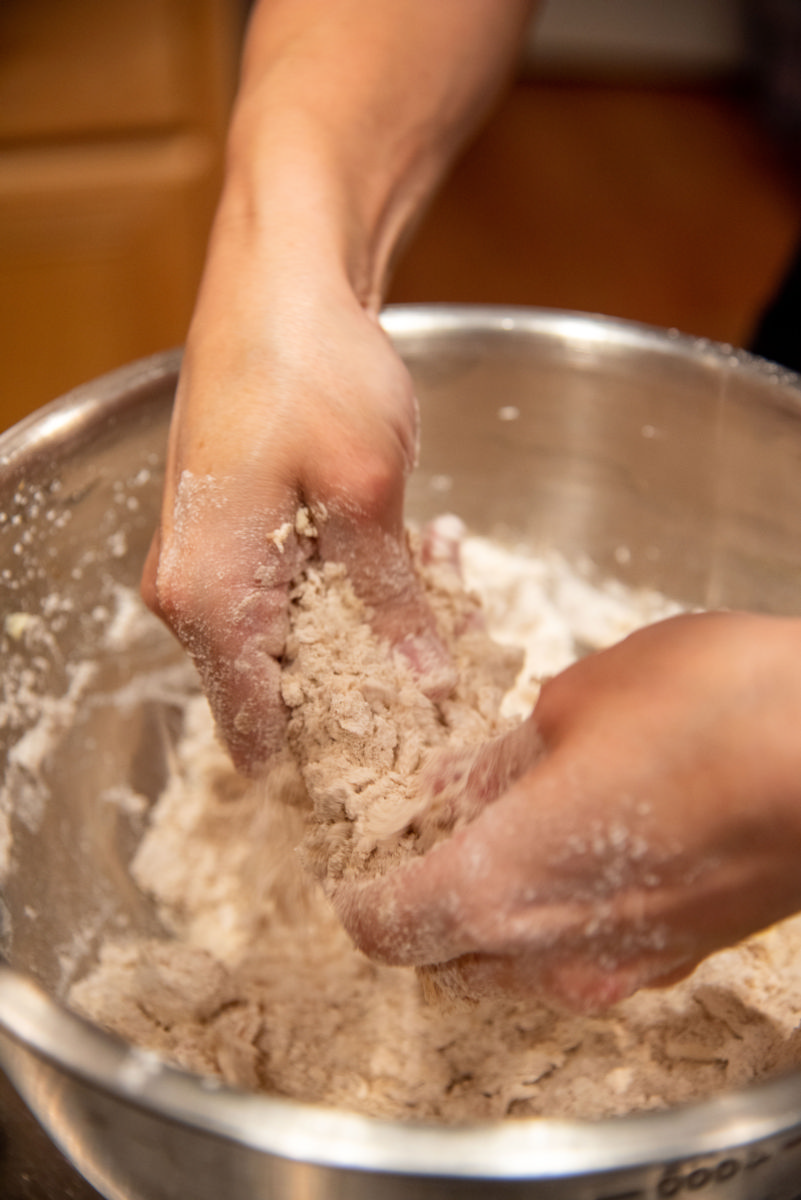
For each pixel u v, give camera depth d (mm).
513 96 2057
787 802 374
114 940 526
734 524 588
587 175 1819
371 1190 365
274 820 500
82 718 551
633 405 583
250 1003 500
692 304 1488
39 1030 375
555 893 388
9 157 988
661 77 2127
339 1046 490
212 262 512
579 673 406
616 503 614
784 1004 475
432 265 1562
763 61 1992
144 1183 404
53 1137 427
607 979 401
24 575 514
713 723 379
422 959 409
